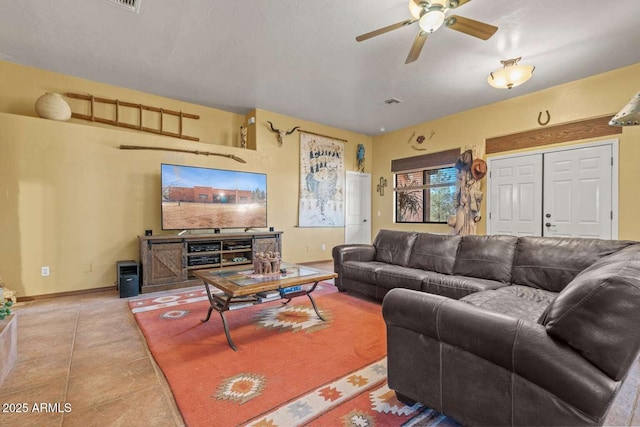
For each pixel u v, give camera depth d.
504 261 2.76
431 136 5.75
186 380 1.81
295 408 1.55
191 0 2.50
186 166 4.29
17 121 3.41
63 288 3.66
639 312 0.96
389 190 6.61
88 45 3.19
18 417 1.48
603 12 2.61
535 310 1.87
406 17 2.71
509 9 2.58
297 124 5.71
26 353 2.15
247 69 3.71
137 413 1.51
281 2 2.53
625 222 3.64
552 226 4.23
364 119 5.72
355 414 1.51
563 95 4.11
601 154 3.82
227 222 4.66
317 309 3.11
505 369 1.18
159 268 3.91
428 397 1.44
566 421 1.03
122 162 4.05
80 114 3.96
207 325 2.71
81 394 1.67
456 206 5.24
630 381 1.79
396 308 1.53
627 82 3.61
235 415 1.50
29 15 2.68
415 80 4.01
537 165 4.38
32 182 3.49
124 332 2.55
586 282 1.08
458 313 1.32
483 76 3.88
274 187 5.43
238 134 5.36
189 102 4.83
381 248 3.93
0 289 2.12
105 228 3.92
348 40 3.08
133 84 4.16
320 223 6.10
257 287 2.30
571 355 1.03
